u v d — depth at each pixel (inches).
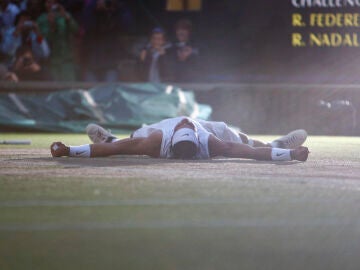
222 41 1775.3
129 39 1776.6
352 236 296.8
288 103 1691.7
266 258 256.4
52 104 1600.6
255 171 585.0
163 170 584.1
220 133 693.9
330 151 966.4
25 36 1716.3
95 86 1691.7
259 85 1695.4
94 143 729.0
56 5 1723.7
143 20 1777.8
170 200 394.6
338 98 1688.0
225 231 303.1
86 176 527.2
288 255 262.1
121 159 699.4
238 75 1782.7
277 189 450.6
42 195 413.4
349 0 1737.2
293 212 355.3
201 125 684.7
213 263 246.7
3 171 566.6
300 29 1759.4
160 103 1615.4
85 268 238.7
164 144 667.4
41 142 1136.2
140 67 1753.2
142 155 749.9
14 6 1724.9
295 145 737.6
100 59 1775.3
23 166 615.8
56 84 1689.2
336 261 254.7
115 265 243.0
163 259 252.1
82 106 1590.8
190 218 334.6
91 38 1771.7
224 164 650.8
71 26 1733.5
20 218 332.8
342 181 514.3
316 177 542.0
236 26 1771.7
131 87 1641.2
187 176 533.0
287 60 1771.7
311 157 812.6
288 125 1692.9
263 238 290.0
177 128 663.1
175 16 1774.1
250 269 239.1
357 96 1684.3
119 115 1590.8
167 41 1781.5
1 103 1596.9
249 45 1775.3
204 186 464.8
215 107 1707.7
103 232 299.4
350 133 1669.5
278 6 1758.1
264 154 674.2
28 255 258.2
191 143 648.4
